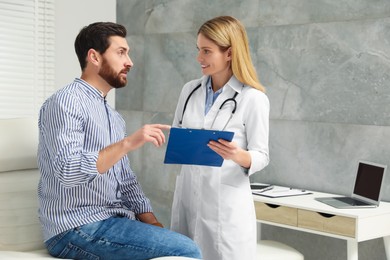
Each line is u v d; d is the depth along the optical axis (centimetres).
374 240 347
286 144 385
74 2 471
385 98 336
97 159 215
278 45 386
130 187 258
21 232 250
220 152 227
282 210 332
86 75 239
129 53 487
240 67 250
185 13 443
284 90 384
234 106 253
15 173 259
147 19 471
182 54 446
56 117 219
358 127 348
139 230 227
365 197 327
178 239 227
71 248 228
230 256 249
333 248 367
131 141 215
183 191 262
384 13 335
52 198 228
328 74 361
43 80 466
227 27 248
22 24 453
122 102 494
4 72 447
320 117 366
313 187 371
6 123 257
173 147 223
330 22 359
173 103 454
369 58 342
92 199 229
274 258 306
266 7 391
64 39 470
